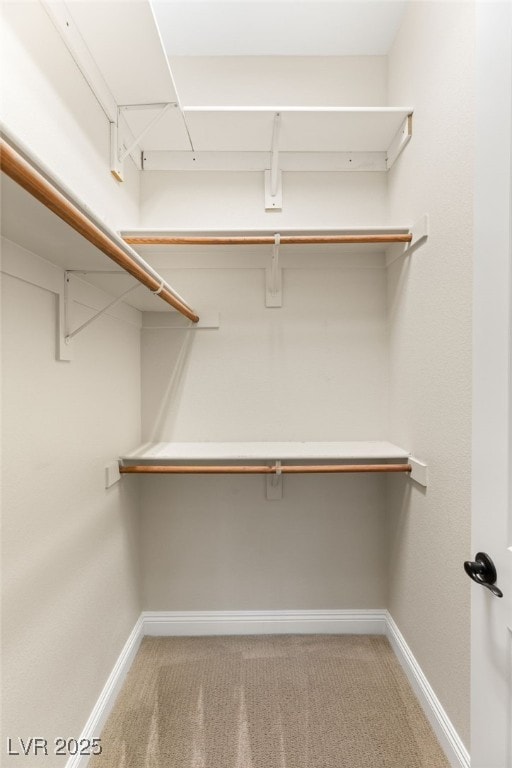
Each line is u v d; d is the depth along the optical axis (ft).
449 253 4.00
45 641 3.31
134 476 5.85
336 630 6.17
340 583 6.22
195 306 6.18
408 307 5.19
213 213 6.15
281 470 5.13
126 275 3.88
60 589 3.57
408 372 5.21
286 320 6.21
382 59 6.09
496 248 2.73
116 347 5.10
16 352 2.98
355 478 6.20
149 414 6.20
